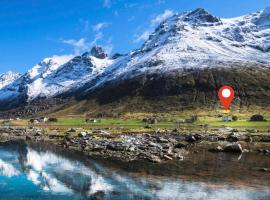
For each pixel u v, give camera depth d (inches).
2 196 1706.4
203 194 1619.1
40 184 1932.8
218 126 5595.5
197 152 2851.9
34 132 5462.6
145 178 1946.4
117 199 1588.3
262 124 5885.8
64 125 7042.3
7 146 3737.7
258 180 1861.5
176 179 1905.8
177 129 5113.2
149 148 2945.4
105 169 2231.8
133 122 7480.3
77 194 1706.4
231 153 2800.2
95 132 4704.7
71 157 2792.8
